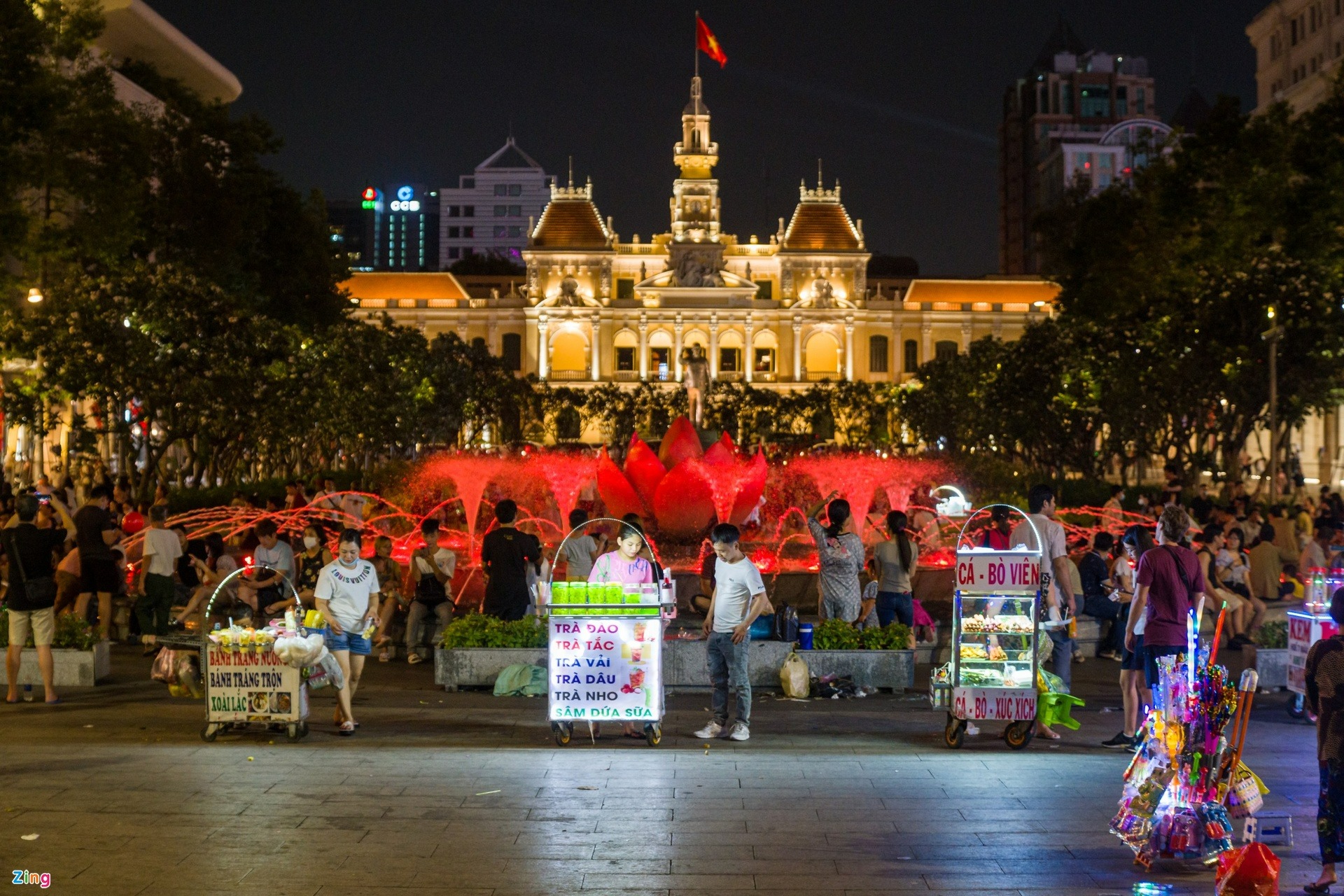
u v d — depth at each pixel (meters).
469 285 133.50
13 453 47.81
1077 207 96.00
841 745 12.75
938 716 14.72
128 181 39.19
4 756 11.80
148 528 19.83
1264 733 13.63
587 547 17.16
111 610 20.36
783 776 11.12
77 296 36.16
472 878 8.18
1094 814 9.83
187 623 19.89
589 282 123.06
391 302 122.94
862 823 9.52
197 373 37.00
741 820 9.61
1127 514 31.28
